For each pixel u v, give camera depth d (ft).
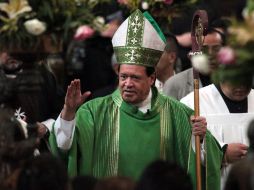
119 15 59.41
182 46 61.52
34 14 39.73
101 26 41.22
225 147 47.62
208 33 51.52
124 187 33.06
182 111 46.37
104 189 33.09
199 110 47.57
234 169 32.40
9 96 41.19
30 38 39.55
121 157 45.19
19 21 39.50
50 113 52.70
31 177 33.94
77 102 43.60
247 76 33.12
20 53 40.04
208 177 46.32
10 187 35.53
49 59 59.41
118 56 45.55
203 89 50.14
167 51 56.03
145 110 45.75
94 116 45.55
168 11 54.60
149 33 45.11
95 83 63.77
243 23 32.76
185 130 45.98
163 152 45.55
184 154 45.93
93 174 45.27
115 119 45.62
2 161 36.58
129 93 45.19
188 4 54.95
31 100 41.06
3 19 39.42
